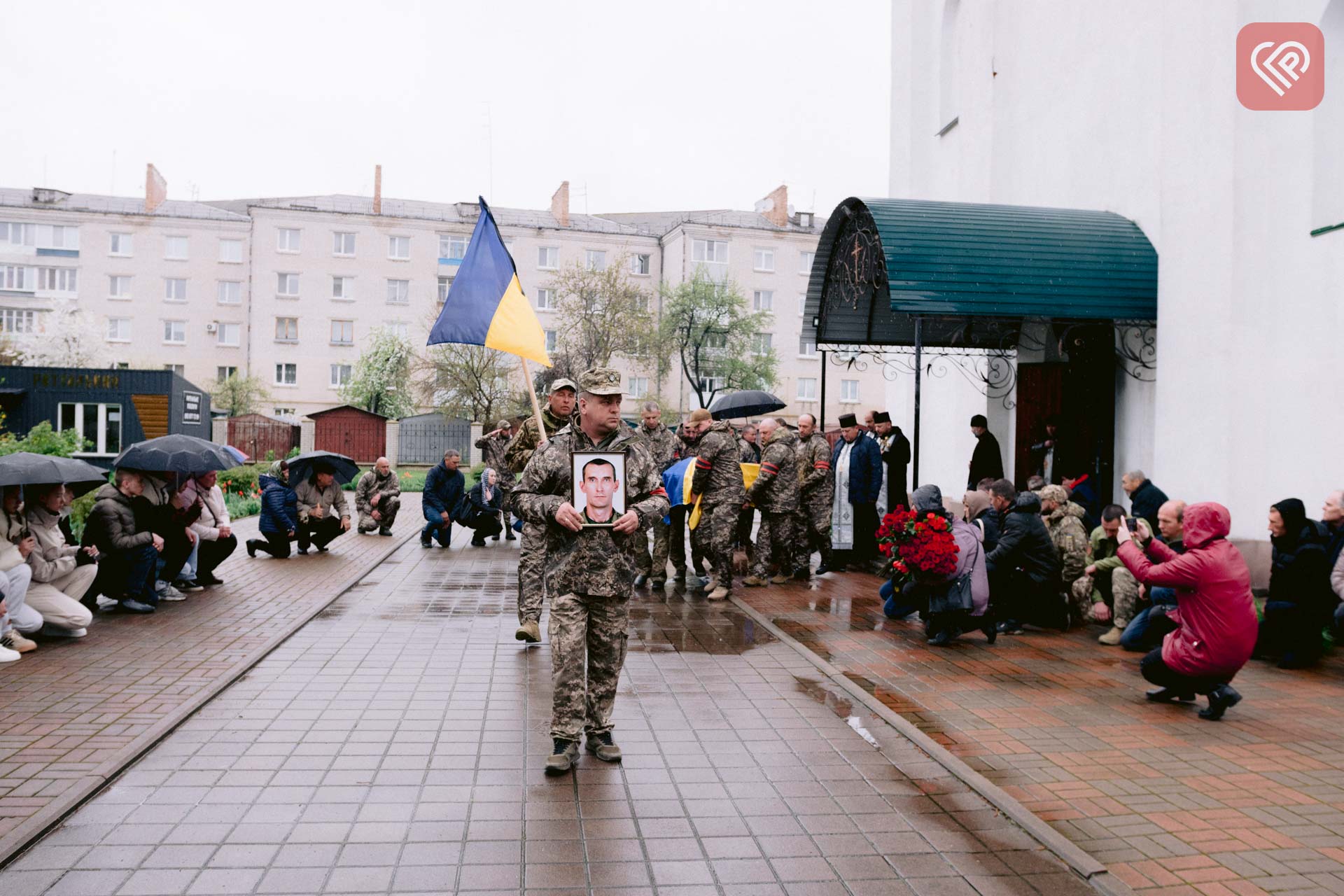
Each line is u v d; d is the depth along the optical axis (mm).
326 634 7922
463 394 46938
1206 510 5746
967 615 7742
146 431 28172
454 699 5984
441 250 61625
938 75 16969
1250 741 5410
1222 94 9789
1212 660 5695
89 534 8531
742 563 11859
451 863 3727
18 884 3469
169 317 60219
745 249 62719
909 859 3850
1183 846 3998
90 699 5793
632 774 4746
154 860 3689
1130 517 8492
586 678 5090
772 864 3781
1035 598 8250
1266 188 9617
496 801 4363
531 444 7633
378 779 4598
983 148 15031
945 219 11102
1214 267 9836
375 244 60625
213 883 3520
